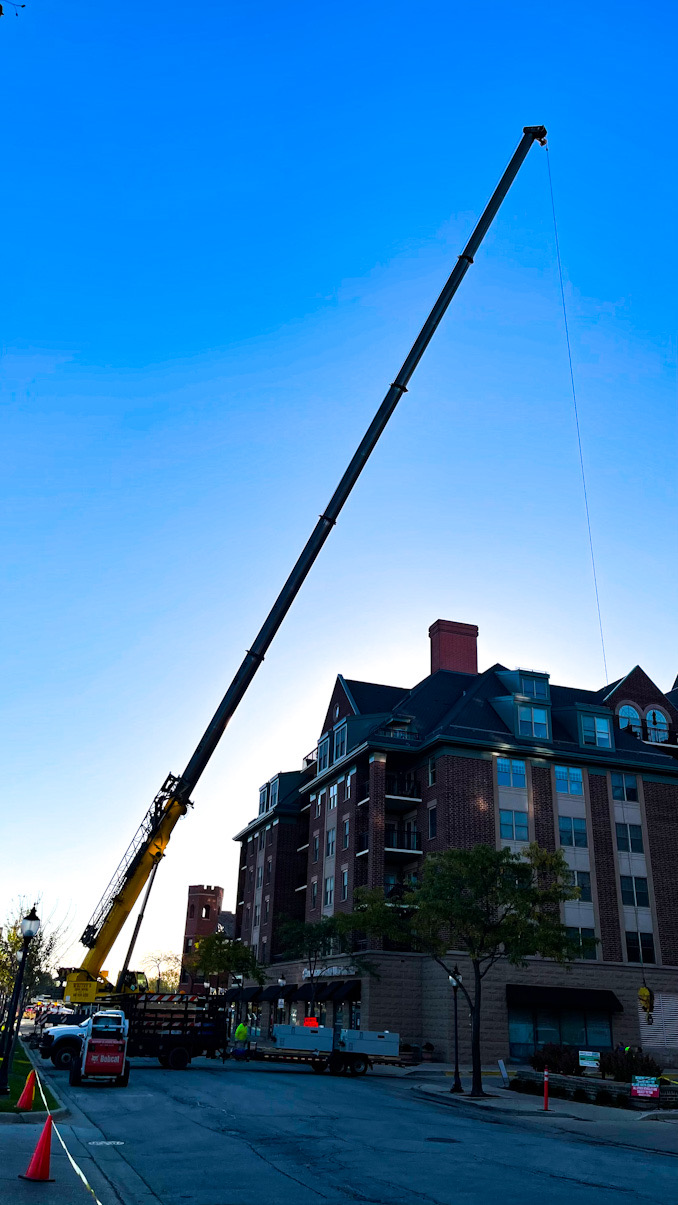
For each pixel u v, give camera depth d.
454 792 48.72
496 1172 14.78
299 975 57.69
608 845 50.75
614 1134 21.44
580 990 46.62
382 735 51.81
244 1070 35.84
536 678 53.00
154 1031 34.66
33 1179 11.75
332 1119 20.84
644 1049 46.94
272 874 66.75
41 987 74.94
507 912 32.81
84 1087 25.89
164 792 35.47
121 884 35.31
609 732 53.19
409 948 47.91
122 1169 13.63
